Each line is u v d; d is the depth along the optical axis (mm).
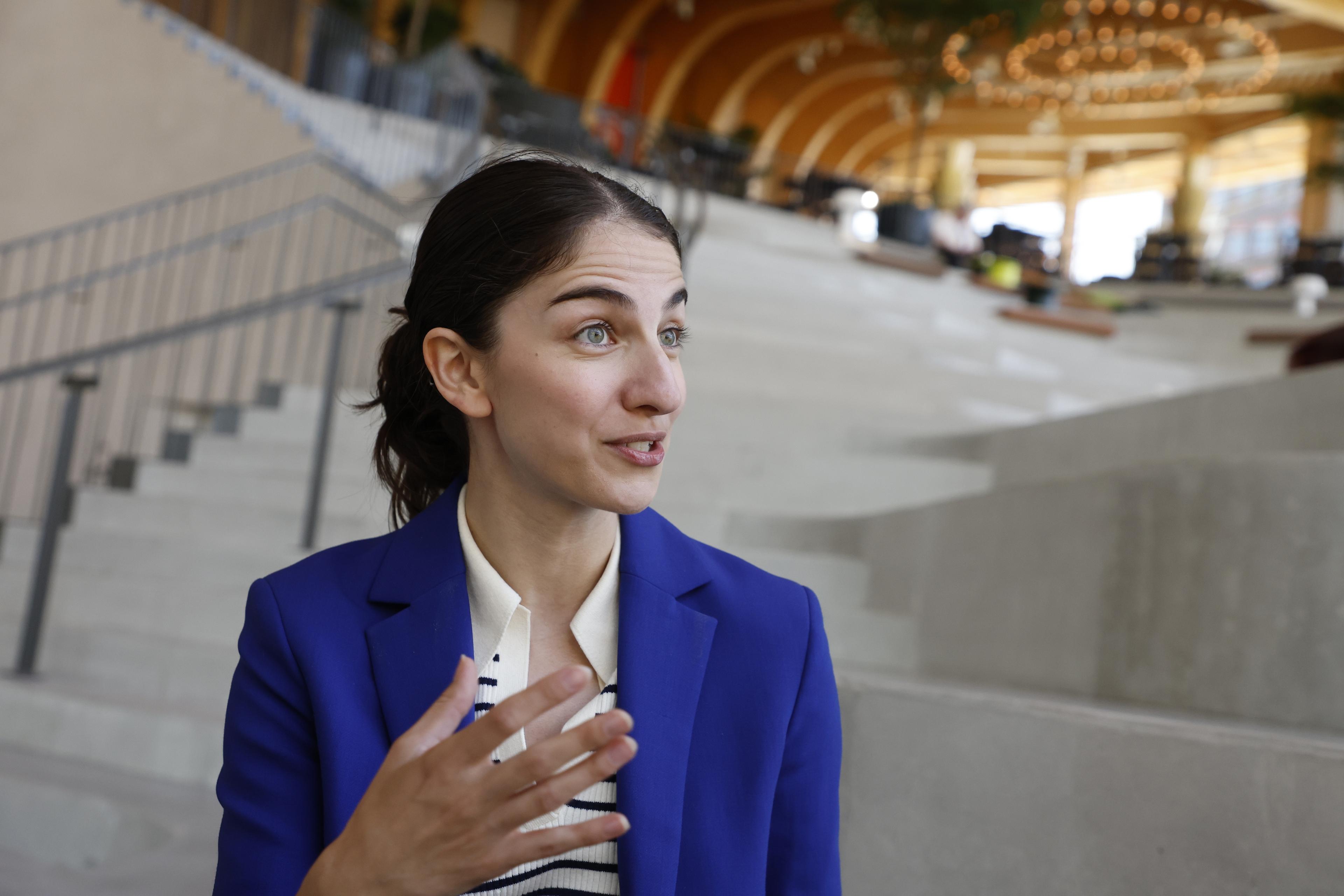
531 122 9078
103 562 3229
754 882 741
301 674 752
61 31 6836
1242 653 1733
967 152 13805
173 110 6914
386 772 615
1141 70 17125
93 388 2703
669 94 18469
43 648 2766
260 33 9828
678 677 765
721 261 6828
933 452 3703
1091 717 1416
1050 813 1437
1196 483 1834
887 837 1585
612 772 591
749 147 14531
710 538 3035
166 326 6602
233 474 3746
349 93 9180
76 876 1789
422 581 780
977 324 6844
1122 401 5367
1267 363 7672
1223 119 19156
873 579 2727
